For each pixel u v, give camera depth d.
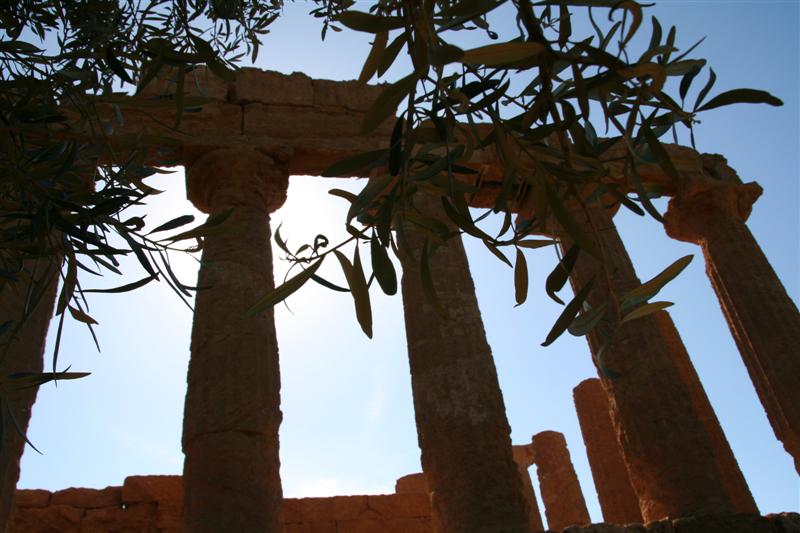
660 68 2.31
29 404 8.45
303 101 13.04
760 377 12.47
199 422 8.29
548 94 2.44
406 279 10.78
